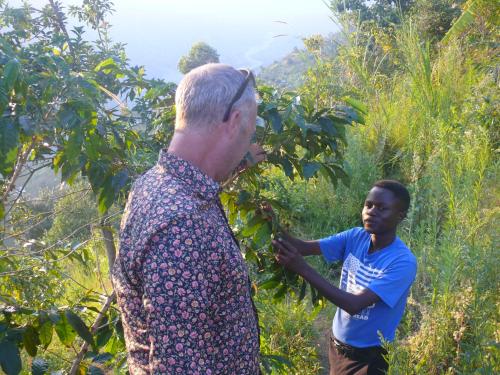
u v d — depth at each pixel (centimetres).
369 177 565
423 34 1198
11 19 506
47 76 204
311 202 545
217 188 150
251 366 159
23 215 300
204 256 140
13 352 208
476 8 907
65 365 397
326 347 410
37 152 248
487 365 261
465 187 400
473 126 580
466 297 300
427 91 661
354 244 289
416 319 346
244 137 156
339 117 229
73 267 645
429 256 379
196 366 139
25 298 246
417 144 562
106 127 239
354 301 253
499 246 343
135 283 146
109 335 246
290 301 419
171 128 260
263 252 267
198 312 138
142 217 145
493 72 738
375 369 274
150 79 307
